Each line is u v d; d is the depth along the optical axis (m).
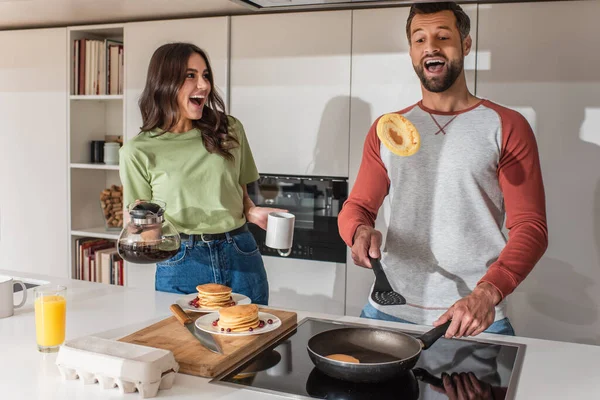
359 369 1.25
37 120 3.76
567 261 2.73
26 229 3.86
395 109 2.93
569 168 2.69
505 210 1.94
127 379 1.21
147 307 1.83
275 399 1.22
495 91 2.76
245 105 3.21
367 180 2.02
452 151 1.88
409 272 1.92
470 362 1.44
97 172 3.92
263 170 3.21
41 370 1.36
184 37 3.30
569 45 2.65
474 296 1.52
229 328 1.53
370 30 2.93
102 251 3.75
